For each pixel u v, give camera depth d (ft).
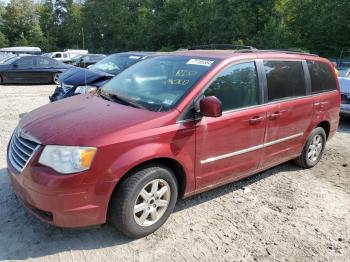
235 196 14.82
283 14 120.16
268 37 114.52
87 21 204.44
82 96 14.34
